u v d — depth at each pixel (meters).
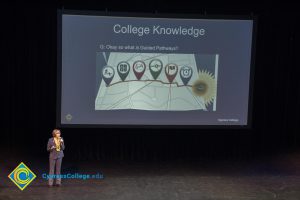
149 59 9.20
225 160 10.22
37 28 9.64
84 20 9.02
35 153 9.91
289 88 10.32
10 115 9.88
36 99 9.81
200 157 10.23
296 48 10.16
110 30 9.06
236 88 9.36
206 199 7.68
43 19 9.62
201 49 9.23
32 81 9.78
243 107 9.42
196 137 10.16
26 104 9.84
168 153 10.16
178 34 9.16
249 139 10.27
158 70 9.22
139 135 10.02
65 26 9.00
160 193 7.95
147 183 8.52
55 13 9.61
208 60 9.26
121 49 9.13
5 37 9.62
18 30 9.61
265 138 10.41
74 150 9.92
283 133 10.47
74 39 9.05
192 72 9.27
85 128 9.85
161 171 9.33
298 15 10.01
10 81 9.77
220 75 9.31
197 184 8.51
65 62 9.09
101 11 9.00
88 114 9.23
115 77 9.19
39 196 7.64
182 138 10.12
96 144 9.96
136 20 9.08
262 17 9.95
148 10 9.68
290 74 10.27
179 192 8.02
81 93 9.18
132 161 9.98
